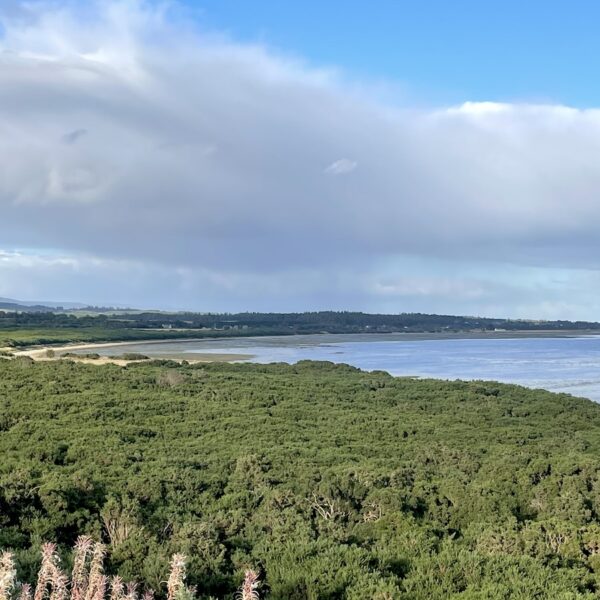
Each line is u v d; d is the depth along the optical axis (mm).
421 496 22312
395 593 12094
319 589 12414
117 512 17125
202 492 22594
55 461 27172
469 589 12320
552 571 13664
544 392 62531
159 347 153250
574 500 21609
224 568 13898
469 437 38688
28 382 49812
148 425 37250
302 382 61750
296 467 26844
